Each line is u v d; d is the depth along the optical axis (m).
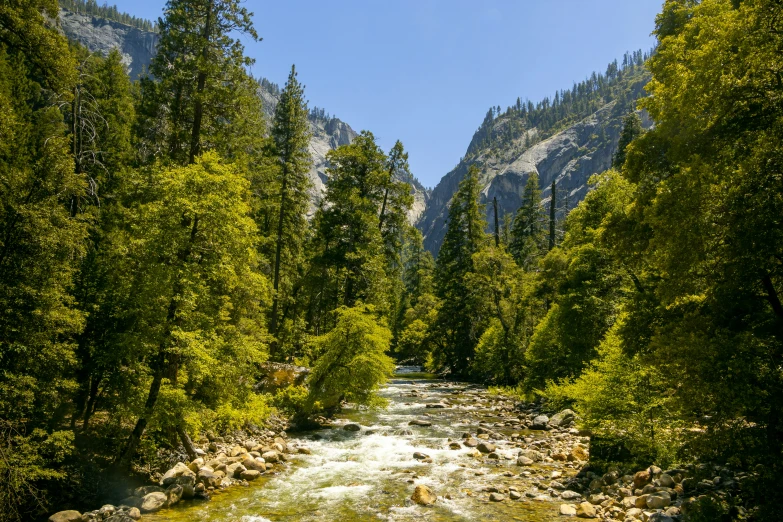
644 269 14.70
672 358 8.09
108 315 11.97
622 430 11.91
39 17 12.63
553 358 23.73
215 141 17.81
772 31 7.31
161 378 11.00
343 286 29.16
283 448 14.77
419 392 29.86
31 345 9.29
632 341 11.15
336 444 15.77
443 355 45.09
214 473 11.55
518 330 31.56
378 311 29.11
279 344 29.02
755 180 7.22
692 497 8.81
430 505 10.04
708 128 8.48
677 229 8.16
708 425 8.00
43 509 8.88
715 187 7.70
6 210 9.57
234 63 18.39
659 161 11.48
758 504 7.44
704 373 7.45
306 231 32.62
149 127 18.41
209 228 11.38
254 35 18.75
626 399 11.66
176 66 17.75
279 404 19.17
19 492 8.77
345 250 29.08
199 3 18.09
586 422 12.28
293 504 10.15
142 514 9.41
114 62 23.81
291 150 29.77
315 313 32.06
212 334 11.62
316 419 19.08
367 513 9.63
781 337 7.84
